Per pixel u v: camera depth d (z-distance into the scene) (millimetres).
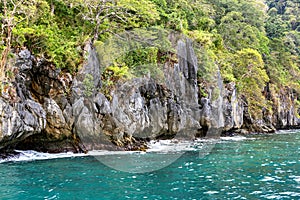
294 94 51031
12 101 13500
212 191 9133
